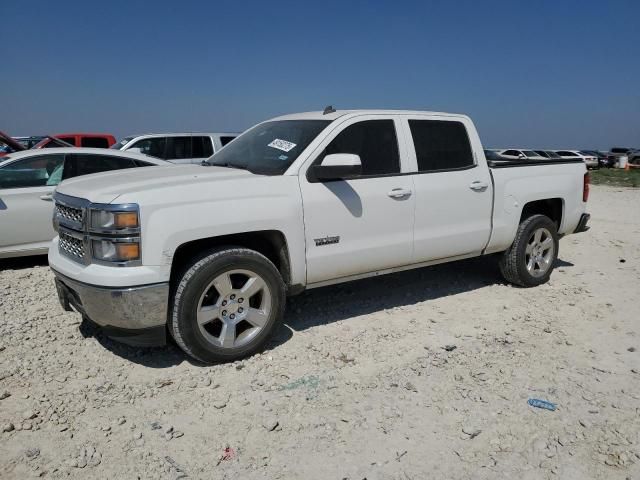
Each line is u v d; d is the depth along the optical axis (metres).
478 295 5.84
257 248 4.50
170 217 3.73
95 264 3.74
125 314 3.66
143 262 3.67
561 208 6.36
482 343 4.55
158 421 3.35
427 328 4.87
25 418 3.31
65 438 3.15
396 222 4.88
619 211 13.38
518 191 5.81
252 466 2.94
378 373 3.98
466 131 5.51
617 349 4.47
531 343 4.56
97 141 18.67
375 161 4.83
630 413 3.48
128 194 3.70
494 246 5.74
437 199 5.14
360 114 4.84
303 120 5.01
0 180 6.72
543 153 35.94
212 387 3.74
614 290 6.12
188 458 3.00
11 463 2.92
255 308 4.21
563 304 5.59
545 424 3.34
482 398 3.64
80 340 4.46
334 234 4.52
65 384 3.76
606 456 3.04
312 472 2.90
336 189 4.51
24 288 5.83
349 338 4.60
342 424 3.33
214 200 3.93
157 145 13.18
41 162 7.02
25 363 4.03
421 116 5.24
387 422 3.36
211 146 13.61
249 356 4.18
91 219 3.73
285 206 4.21
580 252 8.16
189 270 3.82
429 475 2.88
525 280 6.04
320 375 3.94
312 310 5.26
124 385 3.76
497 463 2.98
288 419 3.38
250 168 4.60
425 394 3.69
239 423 3.34
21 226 6.69
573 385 3.84
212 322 4.25
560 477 2.87
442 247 5.27
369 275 4.90
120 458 2.99
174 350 4.32
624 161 41.59
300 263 4.35
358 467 2.94
